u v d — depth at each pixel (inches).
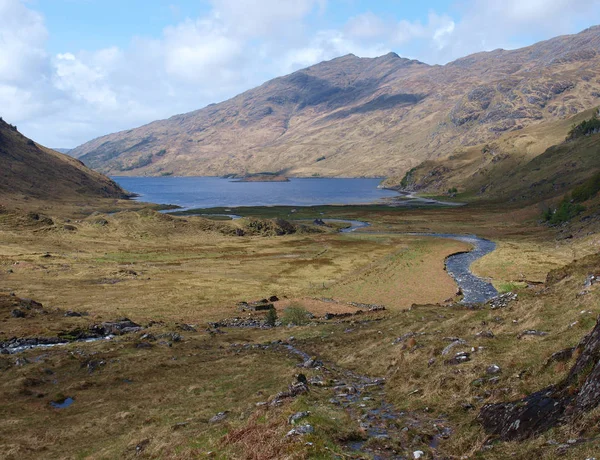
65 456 993.5
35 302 2800.2
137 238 6181.1
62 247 5344.5
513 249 4778.5
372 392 1106.7
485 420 714.2
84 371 1653.5
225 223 7062.0
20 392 1439.5
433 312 2186.3
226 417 1012.5
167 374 1611.7
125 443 1003.3
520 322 1318.9
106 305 3014.3
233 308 3019.2
